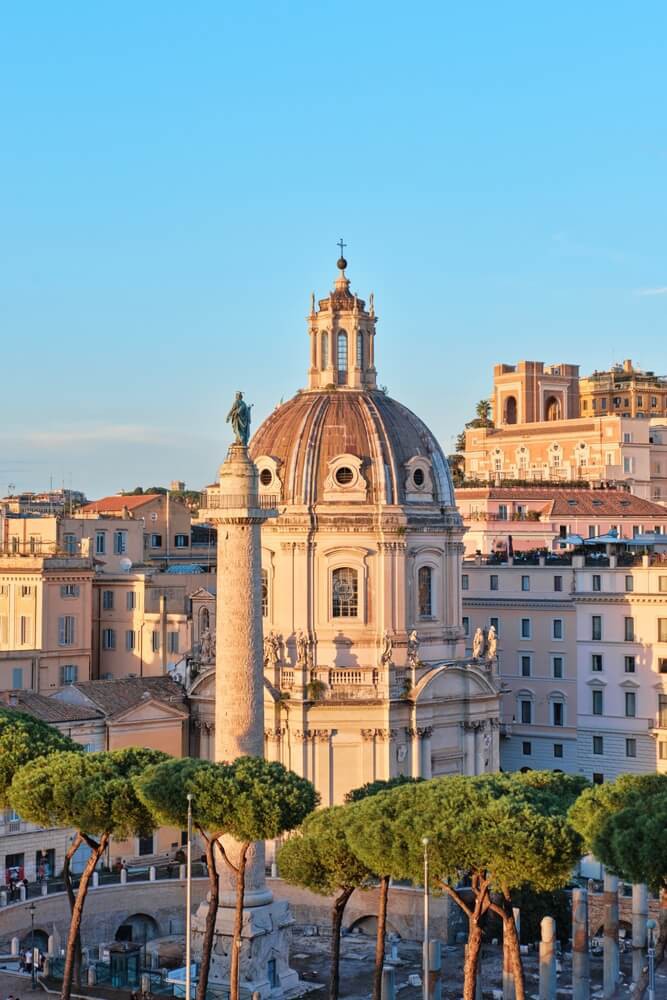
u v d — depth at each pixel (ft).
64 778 519.60
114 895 628.69
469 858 456.45
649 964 510.99
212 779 500.74
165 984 558.15
